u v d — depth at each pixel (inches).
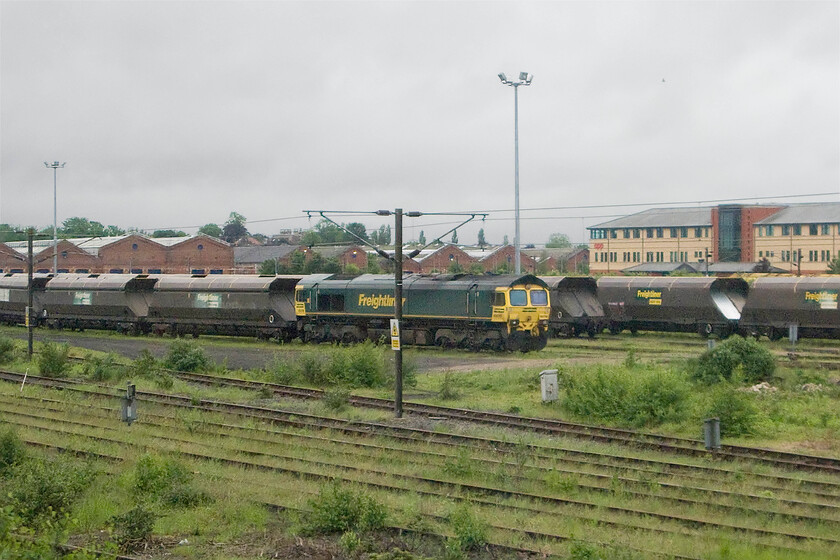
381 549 632.4
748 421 1058.7
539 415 1166.3
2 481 796.6
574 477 793.6
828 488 786.8
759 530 657.0
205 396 1312.7
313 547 640.4
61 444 956.6
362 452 922.1
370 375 1459.2
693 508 720.3
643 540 636.7
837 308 1951.3
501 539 644.1
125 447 943.7
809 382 1370.6
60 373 1550.2
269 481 809.5
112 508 719.7
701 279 2185.0
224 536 663.1
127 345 2181.3
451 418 1136.2
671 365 1485.0
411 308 1975.9
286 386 1416.1
